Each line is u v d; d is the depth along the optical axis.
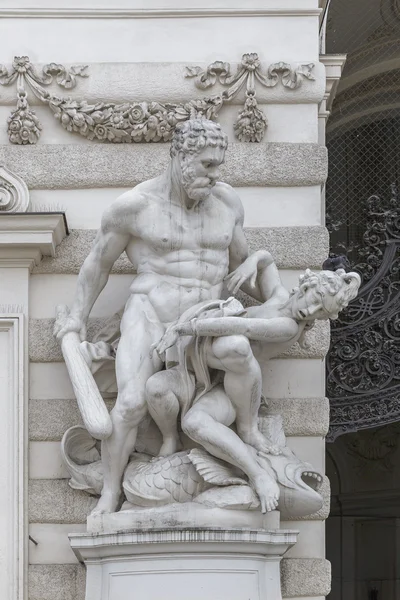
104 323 18.78
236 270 18.08
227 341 17.28
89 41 19.59
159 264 18.02
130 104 19.27
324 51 22.25
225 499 17.39
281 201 19.17
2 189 19.03
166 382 17.61
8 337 18.83
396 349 20.67
